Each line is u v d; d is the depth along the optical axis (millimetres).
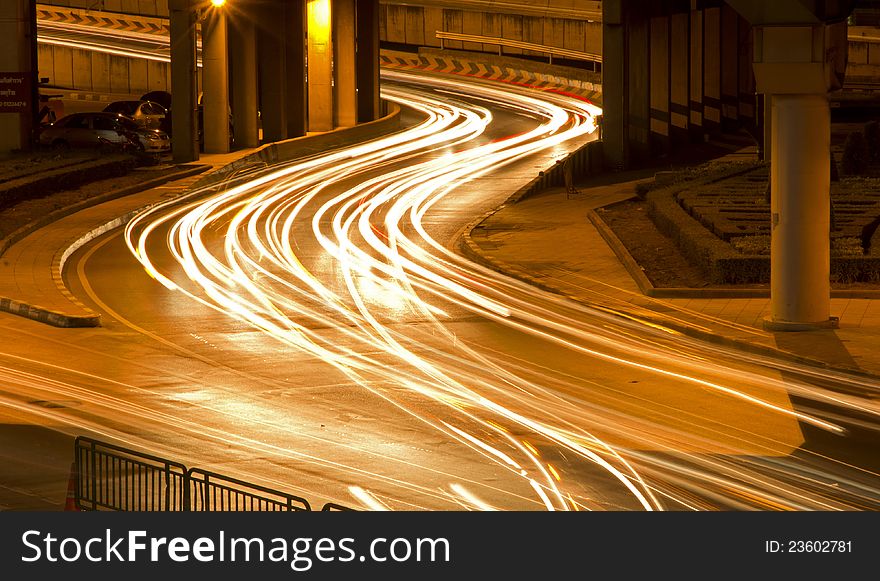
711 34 89500
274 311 37656
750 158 79312
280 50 87000
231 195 66312
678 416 25375
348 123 97250
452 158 79438
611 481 21062
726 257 38312
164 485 20484
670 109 83000
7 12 73562
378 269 45250
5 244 47750
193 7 75750
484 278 43125
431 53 124625
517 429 24484
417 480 21203
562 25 123250
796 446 23172
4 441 23641
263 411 26047
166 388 28141
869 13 113500
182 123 76125
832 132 86250
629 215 54844
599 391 27547
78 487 18141
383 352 31875
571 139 86625
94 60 112188
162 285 42219
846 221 43906
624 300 37625
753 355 30859
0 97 74500
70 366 30391
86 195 61531
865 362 29109
